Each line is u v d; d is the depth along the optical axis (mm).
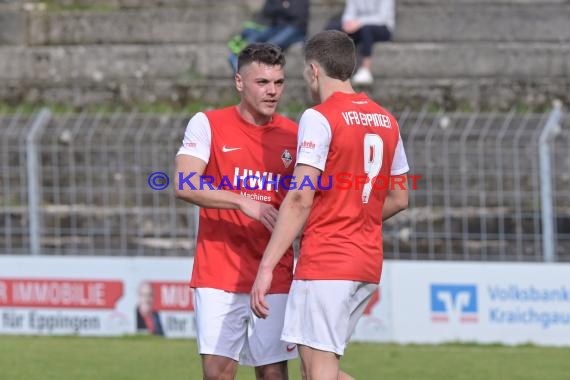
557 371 24281
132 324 29406
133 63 42719
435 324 28438
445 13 42531
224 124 17422
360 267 15305
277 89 17078
